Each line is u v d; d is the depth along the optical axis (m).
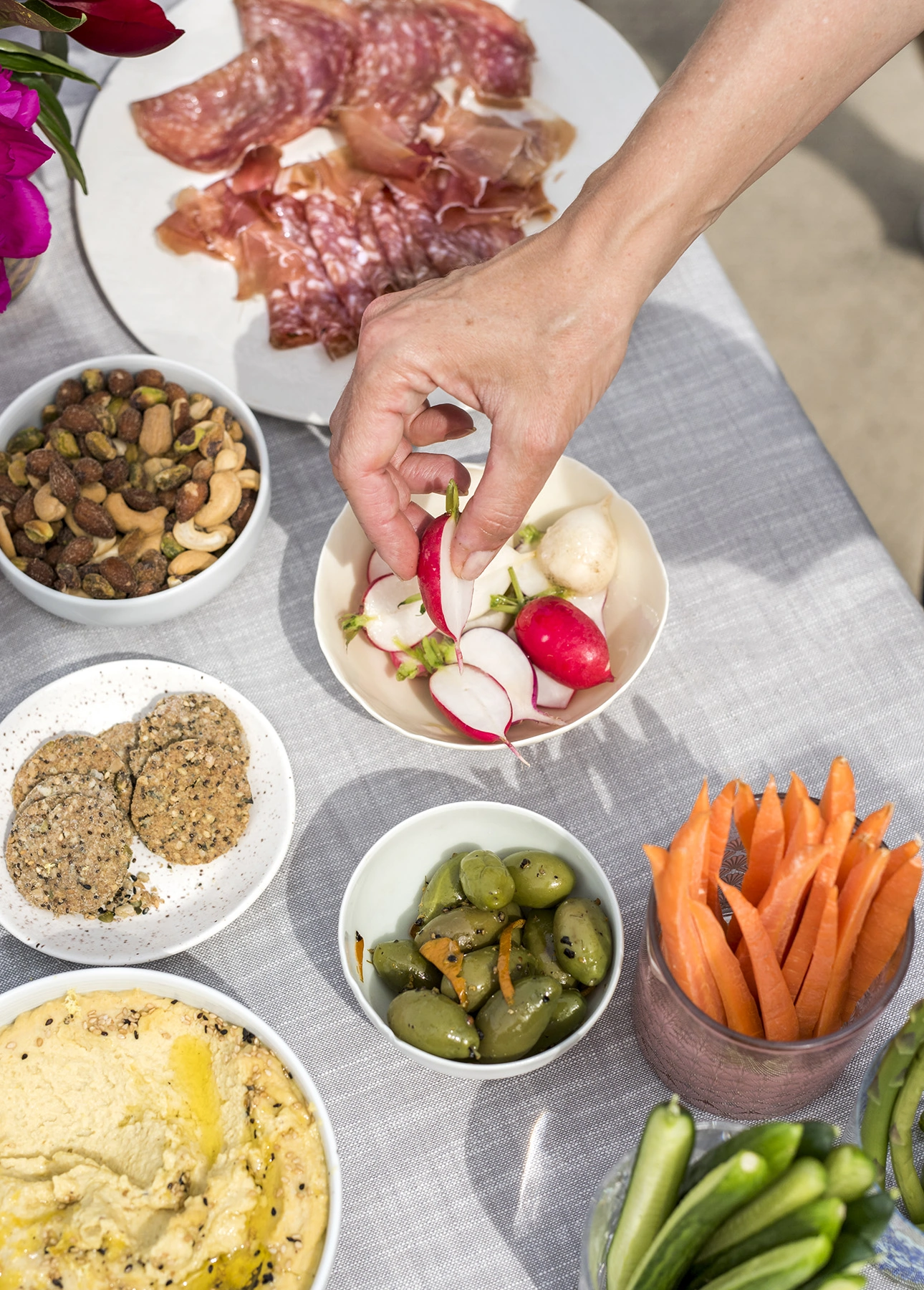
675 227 0.65
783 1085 0.55
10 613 0.84
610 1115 0.64
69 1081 0.60
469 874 0.62
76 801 0.70
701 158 0.62
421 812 0.66
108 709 0.76
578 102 1.06
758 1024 0.55
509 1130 0.64
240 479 0.81
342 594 0.78
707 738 0.78
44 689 0.74
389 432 0.68
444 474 0.77
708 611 0.84
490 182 1.00
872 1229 0.40
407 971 0.61
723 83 0.61
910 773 0.76
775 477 0.90
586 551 0.74
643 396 0.94
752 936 0.49
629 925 0.71
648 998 0.58
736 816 0.56
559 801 0.76
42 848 0.68
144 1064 0.60
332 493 0.89
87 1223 0.54
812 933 0.51
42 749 0.73
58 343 0.96
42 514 0.79
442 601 0.70
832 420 2.04
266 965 0.70
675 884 0.48
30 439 0.83
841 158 2.33
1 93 0.68
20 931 0.66
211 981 0.69
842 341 2.12
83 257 1.00
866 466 1.99
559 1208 0.61
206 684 0.75
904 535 1.91
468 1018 0.58
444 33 1.06
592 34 1.08
